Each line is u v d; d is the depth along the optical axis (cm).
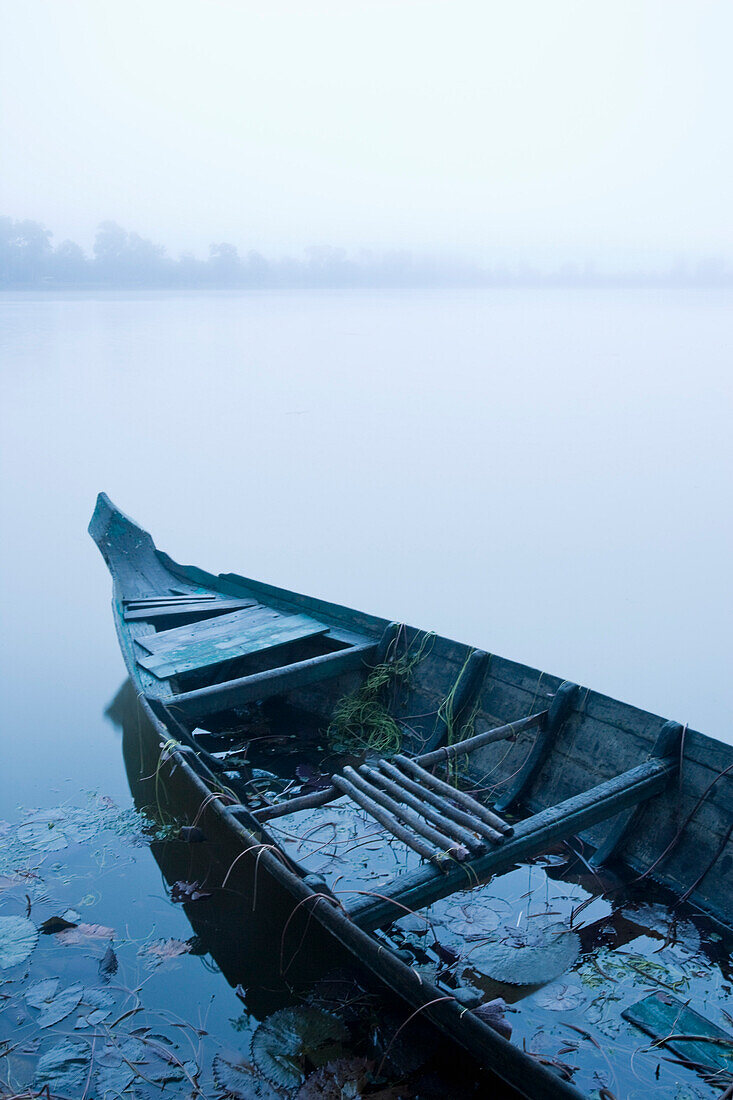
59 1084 280
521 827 325
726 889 340
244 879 338
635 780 355
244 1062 285
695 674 667
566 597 842
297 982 313
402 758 370
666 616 792
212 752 491
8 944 342
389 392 2342
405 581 889
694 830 356
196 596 624
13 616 755
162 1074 283
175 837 411
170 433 1792
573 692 414
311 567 934
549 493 1281
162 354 3198
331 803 440
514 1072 231
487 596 846
